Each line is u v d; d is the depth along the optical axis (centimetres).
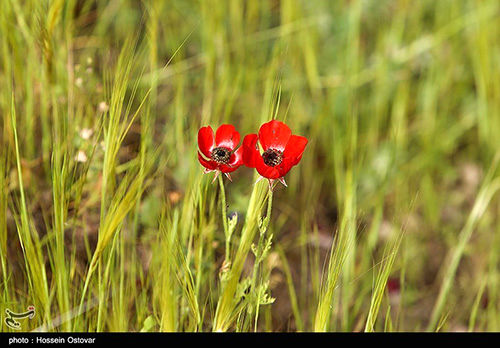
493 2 182
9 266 137
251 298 130
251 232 128
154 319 135
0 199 133
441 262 161
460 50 189
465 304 156
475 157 183
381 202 153
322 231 158
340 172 157
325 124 166
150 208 140
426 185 168
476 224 165
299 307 148
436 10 192
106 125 137
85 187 141
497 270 159
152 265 136
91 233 142
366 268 151
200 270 133
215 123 149
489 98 179
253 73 164
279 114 157
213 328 130
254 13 179
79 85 146
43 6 143
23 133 148
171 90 160
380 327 148
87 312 133
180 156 146
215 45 163
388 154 164
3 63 150
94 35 163
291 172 160
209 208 138
